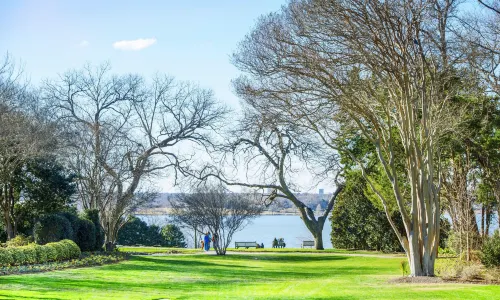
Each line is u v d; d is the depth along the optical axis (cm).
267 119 2269
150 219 5962
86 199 3581
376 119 2214
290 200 5303
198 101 4912
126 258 3009
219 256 3738
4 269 2023
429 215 2203
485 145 3030
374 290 1727
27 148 2803
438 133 2338
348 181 4450
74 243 2694
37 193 3444
